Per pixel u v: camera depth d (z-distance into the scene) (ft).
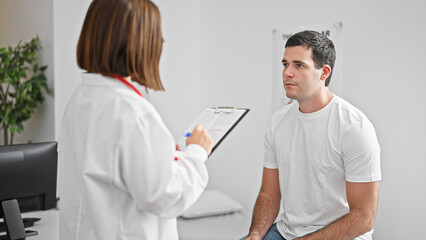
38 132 10.43
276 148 5.98
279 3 8.94
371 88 7.16
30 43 9.92
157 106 11.07
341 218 5.15
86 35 3.40
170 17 11.07
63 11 9.46
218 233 8.18
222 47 10.78
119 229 3.42
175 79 11.30
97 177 3.25
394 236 7.00
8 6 11.62
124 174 3.20
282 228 5.98
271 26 9.18
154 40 3.43
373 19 7.06
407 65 6.57
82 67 3.53
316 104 5.50
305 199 5.66
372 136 5.14
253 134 9.89
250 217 9.20
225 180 11.03
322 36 5.40
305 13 8.34
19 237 5.44
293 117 5.86
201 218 9.07
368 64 7.18
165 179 3.20
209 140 3.82
